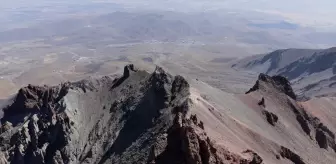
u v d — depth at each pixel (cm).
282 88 14038
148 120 9988
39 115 12594
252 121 10725
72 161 10756
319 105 15000
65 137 11325
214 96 10694
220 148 6506
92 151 10412
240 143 7862
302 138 11956
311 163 10369
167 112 9438
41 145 11581
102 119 11562
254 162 6738
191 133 6047
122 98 12025
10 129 12912
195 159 5847
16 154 11675
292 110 13088
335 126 14212
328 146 12581
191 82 10981
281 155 9206
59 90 13788
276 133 11100
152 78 11656
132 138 9775
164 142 6669
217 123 8294
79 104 12594
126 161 8312
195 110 8319
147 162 6488
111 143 10250
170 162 6122
